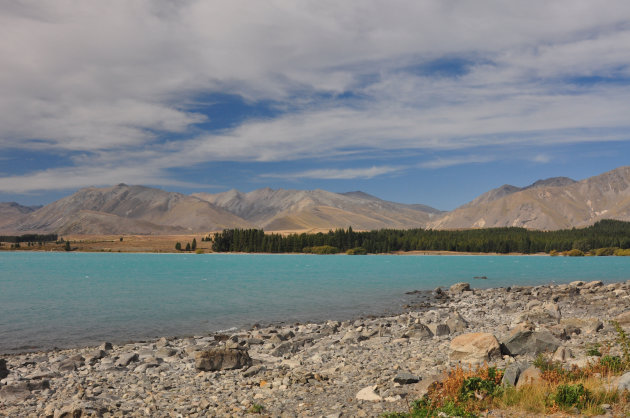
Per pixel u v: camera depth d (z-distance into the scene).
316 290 72.38
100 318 44.75
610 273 122.44
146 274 109.19
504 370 16.12
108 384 20.34
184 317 45.59
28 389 19.02
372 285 82.25
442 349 25.28
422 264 170.38
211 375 21.23
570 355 20.14
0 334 36.75
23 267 139.12
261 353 27.30
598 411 11.88
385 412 14.27
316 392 17.45
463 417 12.59
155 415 15.43
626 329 28.86
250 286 78.69
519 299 58.06
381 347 27.30
